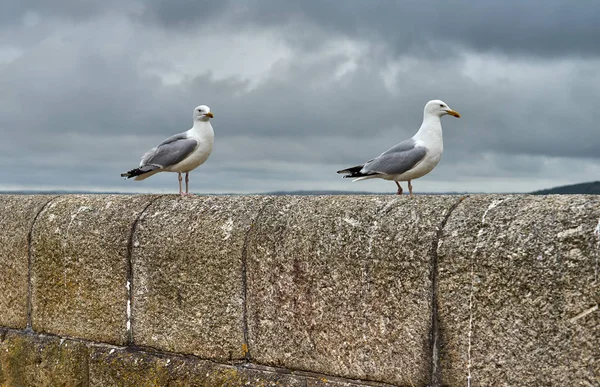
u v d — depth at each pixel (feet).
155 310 14.48
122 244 14.90
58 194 17.31
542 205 10.43
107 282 15.20
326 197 12.96
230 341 13.44
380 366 11.62
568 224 9.95
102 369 14.96
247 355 13.26
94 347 15.42
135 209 15.23
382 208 11.96
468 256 10.61
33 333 16.63
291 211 12.96
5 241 17.10
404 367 11.36
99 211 15.67
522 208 10.58
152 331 14.56
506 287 10.25
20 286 16.79
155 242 14.46
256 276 13.01
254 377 12.97
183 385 13.83
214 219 13.85
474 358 10.61
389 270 11.41
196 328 13.88
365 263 11.68
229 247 13.37
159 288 14.38
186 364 13.94
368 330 11.71
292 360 12.67
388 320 11.48
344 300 11.94
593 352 9.56
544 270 9.94
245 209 13.64
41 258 16.31
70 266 15.78
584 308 9.63
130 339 14.96
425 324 11.08
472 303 10.58
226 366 13.47
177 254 14.08
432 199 11.71
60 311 16.05
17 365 16.62
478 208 11.01
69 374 15.74
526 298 10.09
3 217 17.37
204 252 13.69
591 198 10.19
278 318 12.78
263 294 12.94
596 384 9.55
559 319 9.83
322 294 12.19
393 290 11.39
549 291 9.89
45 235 16.24
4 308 17.20
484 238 10.57
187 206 14.57
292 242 12.56
